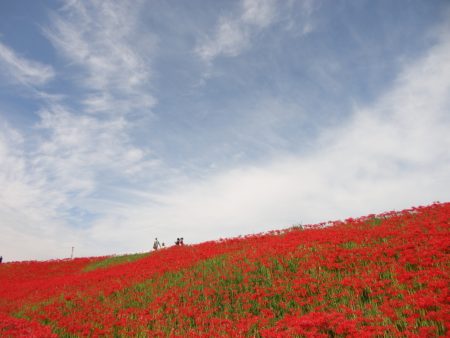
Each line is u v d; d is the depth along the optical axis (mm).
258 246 19750
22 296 22422
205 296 14188
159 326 12242
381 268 12492
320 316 9484
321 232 18844
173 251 27281
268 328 10055
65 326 14023
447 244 12328
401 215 18562
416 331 8258
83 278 24844
